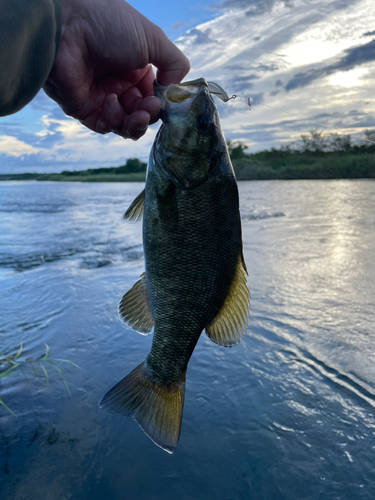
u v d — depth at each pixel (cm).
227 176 32
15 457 38
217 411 44
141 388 33
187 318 32
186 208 31
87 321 67
